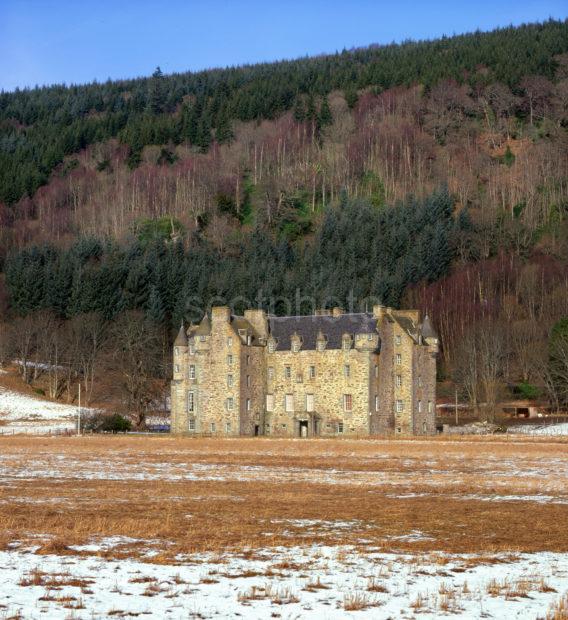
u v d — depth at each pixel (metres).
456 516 50.47
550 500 57.38
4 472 74.06
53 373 194.50
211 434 138.12
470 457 90.75
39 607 30.03
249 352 139.38
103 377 184.38
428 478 70.75
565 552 40.59
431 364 144.88
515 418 167.25
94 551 38.94
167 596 31.86
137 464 82.88
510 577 35.53
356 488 63.84
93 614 29.41
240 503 55.09
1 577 34.00
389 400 138.50
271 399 141.88
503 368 185.00
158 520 47.53
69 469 77.12
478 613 30.45
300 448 104.69
